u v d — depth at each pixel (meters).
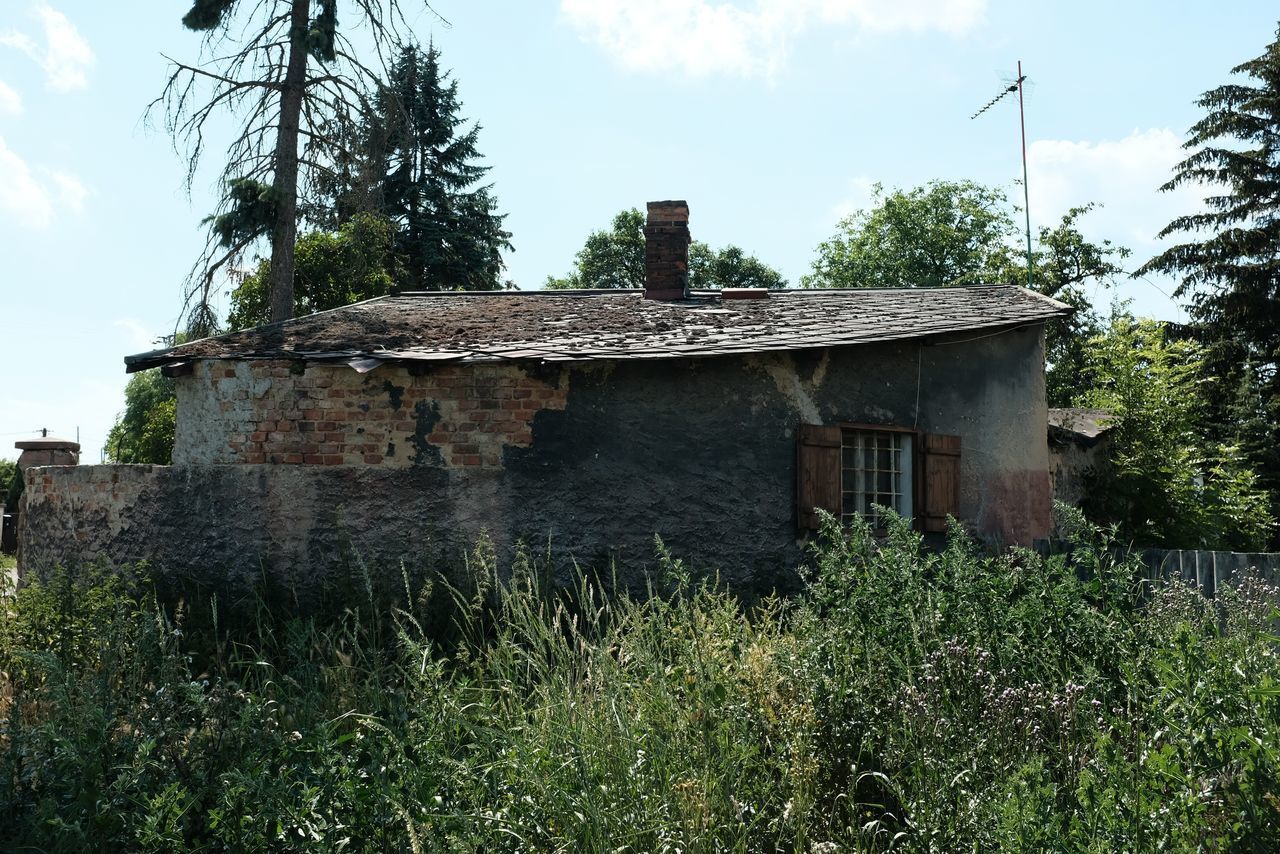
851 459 9.45
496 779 3.88
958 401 9.84
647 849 3.58
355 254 18.69
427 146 31.14
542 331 9.61
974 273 32.47
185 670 5.28
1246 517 14.12
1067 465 12.24
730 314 10.59
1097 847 2.95
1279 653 4.42
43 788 4.00
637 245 37.16
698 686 4.36
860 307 10.95
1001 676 4.41
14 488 23.17
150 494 8.93
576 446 8.67
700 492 8.75
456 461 8.66
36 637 6.56
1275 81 26.47
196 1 15.67
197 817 3.84
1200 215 27.19
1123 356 13.76
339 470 8.70
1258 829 3.00
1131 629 4.81
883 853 3.68
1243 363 23.95
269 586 8.32
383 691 4.84
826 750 4.08
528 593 6.04
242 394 8.95
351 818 3.66
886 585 5.10
